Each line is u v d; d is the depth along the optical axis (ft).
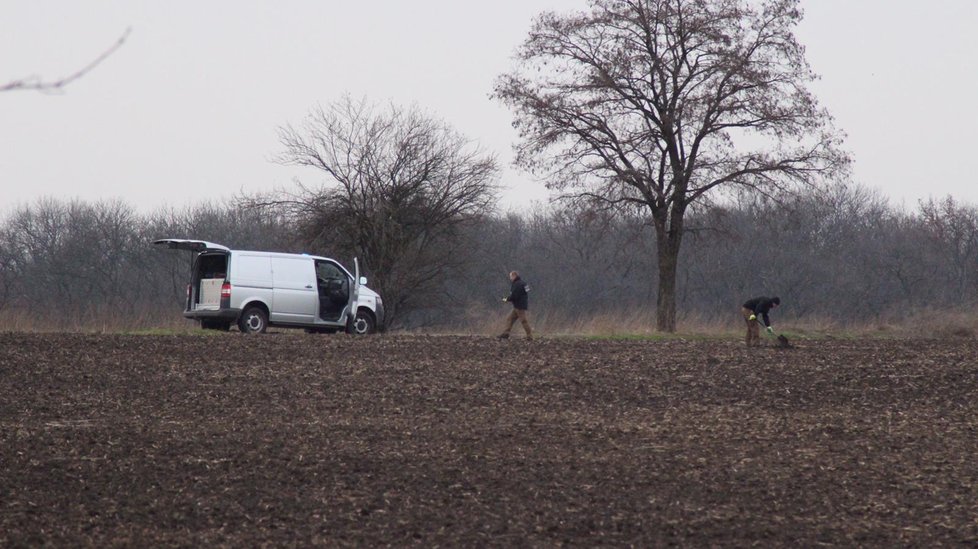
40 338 324.60
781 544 123.75
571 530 128.26
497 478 154.20
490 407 222.69
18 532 121.49
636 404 229.66
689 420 209.77
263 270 365.40
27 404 215.92
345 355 300.81
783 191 469.57
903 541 125.18
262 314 364.79
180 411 211.82
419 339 355.15
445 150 567.59
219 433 187.01
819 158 465.88
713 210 477.36
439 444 180.04
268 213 567.59
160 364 277.23
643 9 458.50
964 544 124.06
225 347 313.12
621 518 133.59
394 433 189.98
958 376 271.90
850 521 133.59
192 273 372.17
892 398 241.14
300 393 236.84
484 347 329.52
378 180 559.38
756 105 457.68
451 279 601.21
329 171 558.97
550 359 298.76
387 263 549.54
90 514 130.72
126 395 230.48
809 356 313.73
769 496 145.89
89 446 172.04
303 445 176.76
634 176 455.63
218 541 120.57
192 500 138.51
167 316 458.91
